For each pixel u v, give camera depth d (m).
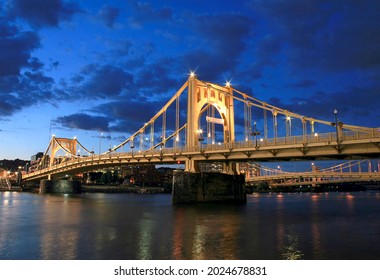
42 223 35.47
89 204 69.00
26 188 155.88
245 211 49.53
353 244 22.98
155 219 38.84
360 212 48.69
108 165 91.19
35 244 23.45
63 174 127.38
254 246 22.42
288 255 19.89
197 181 64.19
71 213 47.69
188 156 64.62
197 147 61.97
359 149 42.06
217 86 71.25
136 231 29.27
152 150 71.31
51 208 57.22
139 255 20.00
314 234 27.30
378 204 70.38
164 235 27.05
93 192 178.12
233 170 71.38
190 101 68.06
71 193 131.88
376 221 36.50
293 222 35.50
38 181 152.50
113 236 26.62
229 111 72.25
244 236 26.41
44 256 19.88
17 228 31.50
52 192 126.94
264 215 43.12
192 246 22.48
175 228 31.06
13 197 96.75
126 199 97.38
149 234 27.58
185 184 63.41
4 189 153.38
